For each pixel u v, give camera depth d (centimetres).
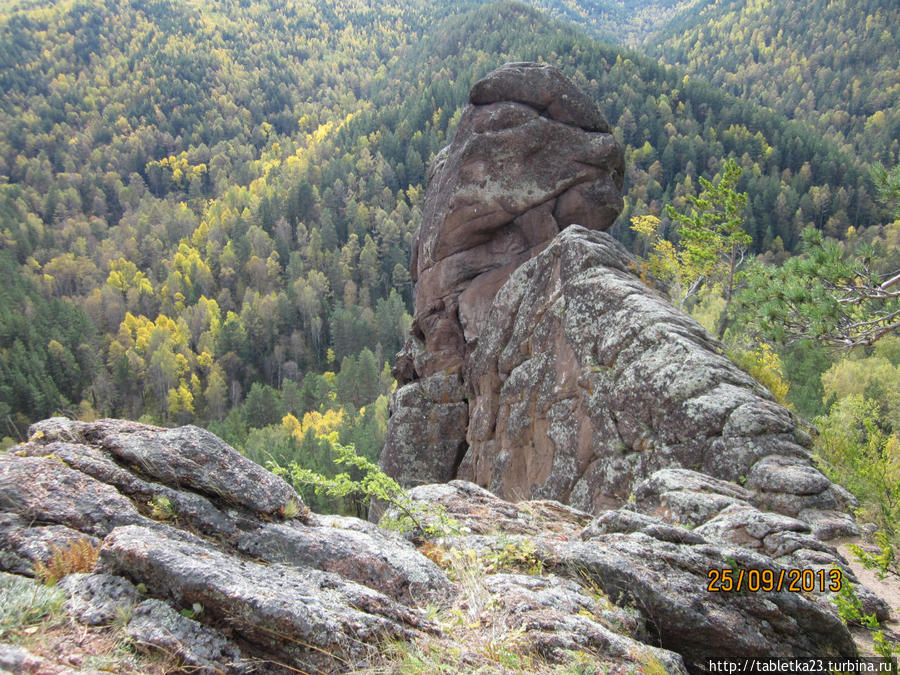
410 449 2150
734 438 1084
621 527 664
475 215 2111
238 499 500
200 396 11562
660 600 520
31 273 15675
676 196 13875
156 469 494
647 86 18688
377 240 16512
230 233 18100
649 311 1366
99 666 321
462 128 2184
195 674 342
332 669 368
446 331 2177
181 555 395
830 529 880
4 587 358
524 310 1766
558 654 423
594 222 2114
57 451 485
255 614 369
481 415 1919
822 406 3275
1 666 300
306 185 18200
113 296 14675
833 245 1028
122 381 11031
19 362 10412
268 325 13388
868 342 1012
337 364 13238
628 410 1280
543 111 2125
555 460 1473
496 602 480
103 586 376
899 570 766
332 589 434
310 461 6334
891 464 971
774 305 1100
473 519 746
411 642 407
